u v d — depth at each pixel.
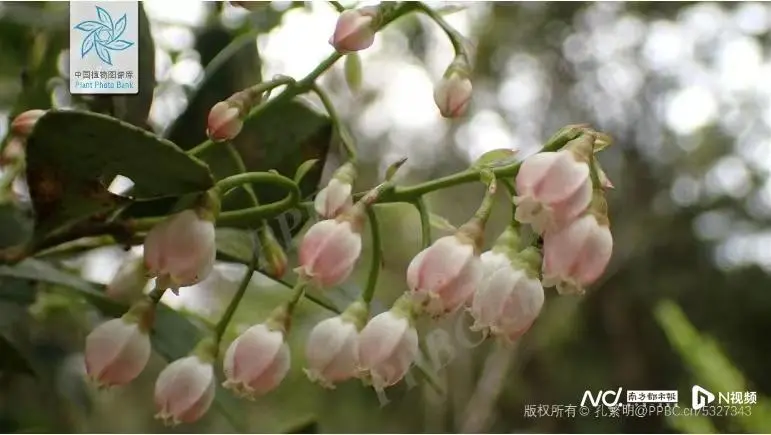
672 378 0.53
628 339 0.54
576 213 0.21
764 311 0.56
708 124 0.58
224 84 0.24
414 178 0.51
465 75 0.23
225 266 0.29
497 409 0.50
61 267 0.26
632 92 0.59
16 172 0.24
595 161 0.21
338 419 0.45
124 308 0.24
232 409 0.25
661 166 0.59
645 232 0.58
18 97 0.26
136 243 0.22
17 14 0.27
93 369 0.22
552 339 0.53
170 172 0.21
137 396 0.43
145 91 0.25
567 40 0.58
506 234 0.22
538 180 0.21
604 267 0.21
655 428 0.47
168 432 0.43
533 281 0.21
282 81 0.23
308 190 0.24
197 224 0.21
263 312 0.30
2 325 0.25
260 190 0.24
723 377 0.28
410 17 0.37
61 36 0.26
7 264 0.22
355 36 0.23
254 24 0.27
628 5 0.57
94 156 0.21
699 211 0.59
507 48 0.56
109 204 0.21
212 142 0.23
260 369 0.22
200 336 0.24
